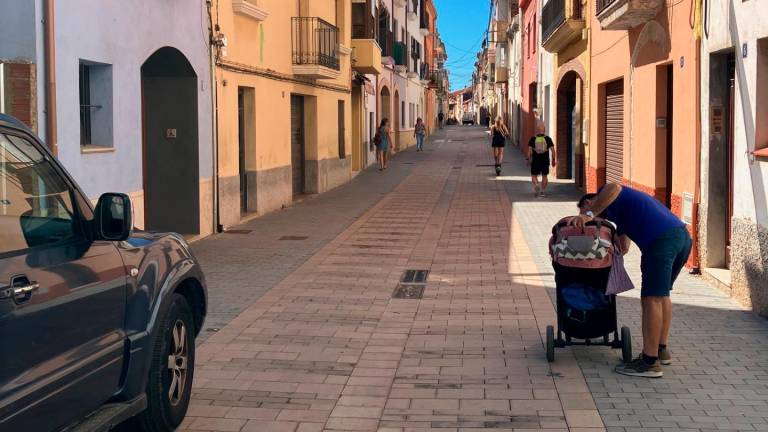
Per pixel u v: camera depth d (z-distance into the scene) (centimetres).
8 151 380
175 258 511
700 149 930
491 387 583
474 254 1149
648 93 1199
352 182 2373
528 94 3369
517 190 2052
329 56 1933
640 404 542
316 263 1089
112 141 990
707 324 741
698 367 618
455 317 790
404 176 2552
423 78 5122
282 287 934
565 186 2125
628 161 1352
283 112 1739
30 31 802
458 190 2086
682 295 854
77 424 399
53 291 367
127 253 451
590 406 539
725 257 920
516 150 3888
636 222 599
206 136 1318
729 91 895
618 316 777
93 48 927
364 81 2688
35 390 347
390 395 571
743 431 493
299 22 1795
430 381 599
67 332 377
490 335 723
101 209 412
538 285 934
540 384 586
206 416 534
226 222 1409
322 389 586
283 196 1748
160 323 470
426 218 1552
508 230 1377
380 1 3062
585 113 1817
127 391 438
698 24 925
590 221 612
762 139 766
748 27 776
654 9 1120
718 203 914
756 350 660
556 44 2098
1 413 323
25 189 384
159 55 1199
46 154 416
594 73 1688
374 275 1005
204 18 1292
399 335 728
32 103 803
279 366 640
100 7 942
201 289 547
